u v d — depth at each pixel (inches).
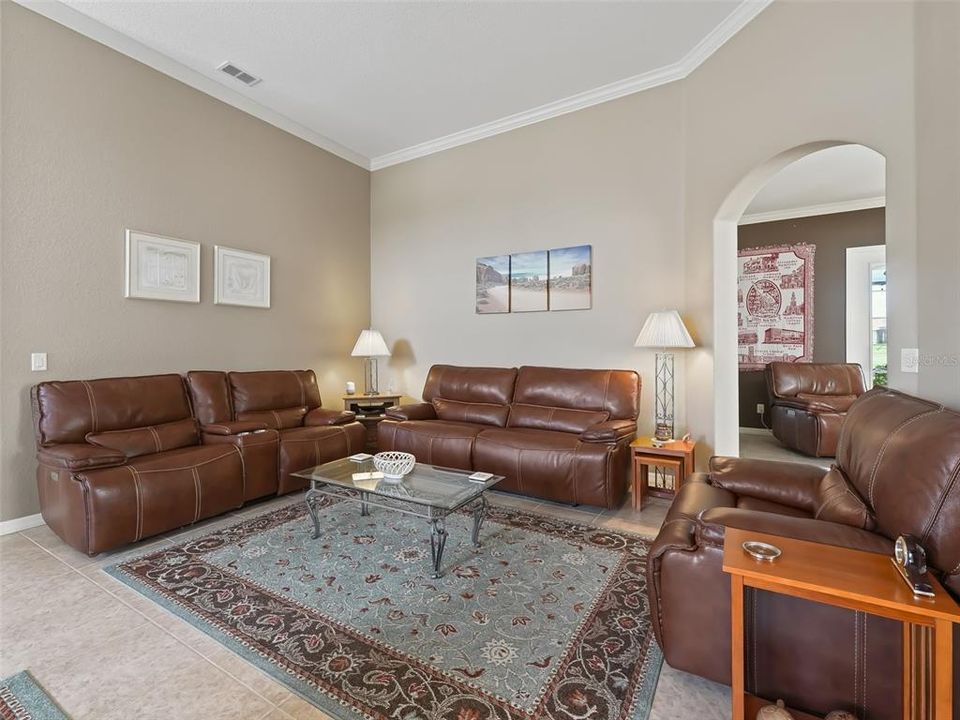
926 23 76.4
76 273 115.3
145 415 116.9
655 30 119.3
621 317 147.5
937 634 38.4
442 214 187.0
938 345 73.4
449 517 116.8
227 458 115.0
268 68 136.5
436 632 68.2
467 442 136.4
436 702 54.7
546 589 80.6
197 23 116.3
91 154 117.5
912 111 80.5
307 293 179.6
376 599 77.4
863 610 41.6
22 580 83.9
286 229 170.9
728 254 128.6
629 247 145.5
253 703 54.7
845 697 47.8
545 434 133.7
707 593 53.9
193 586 81.7
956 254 68.9
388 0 107.7
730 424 130.0
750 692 52.1
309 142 179.6
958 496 42.6
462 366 181.2
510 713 53.1
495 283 172.7
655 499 131.0
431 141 186.7
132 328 126.5
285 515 117.6
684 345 121.7
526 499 131.3
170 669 60.4
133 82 125.6
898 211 83.1
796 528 52.5
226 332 151.0
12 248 104.9
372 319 208.8
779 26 105.3
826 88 95.9
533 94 150.6
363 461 117.9
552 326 160.9
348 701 55.0
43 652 63.8
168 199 134.3
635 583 82.6
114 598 77.8
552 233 159.8
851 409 75.1
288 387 154.9
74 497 91.4
